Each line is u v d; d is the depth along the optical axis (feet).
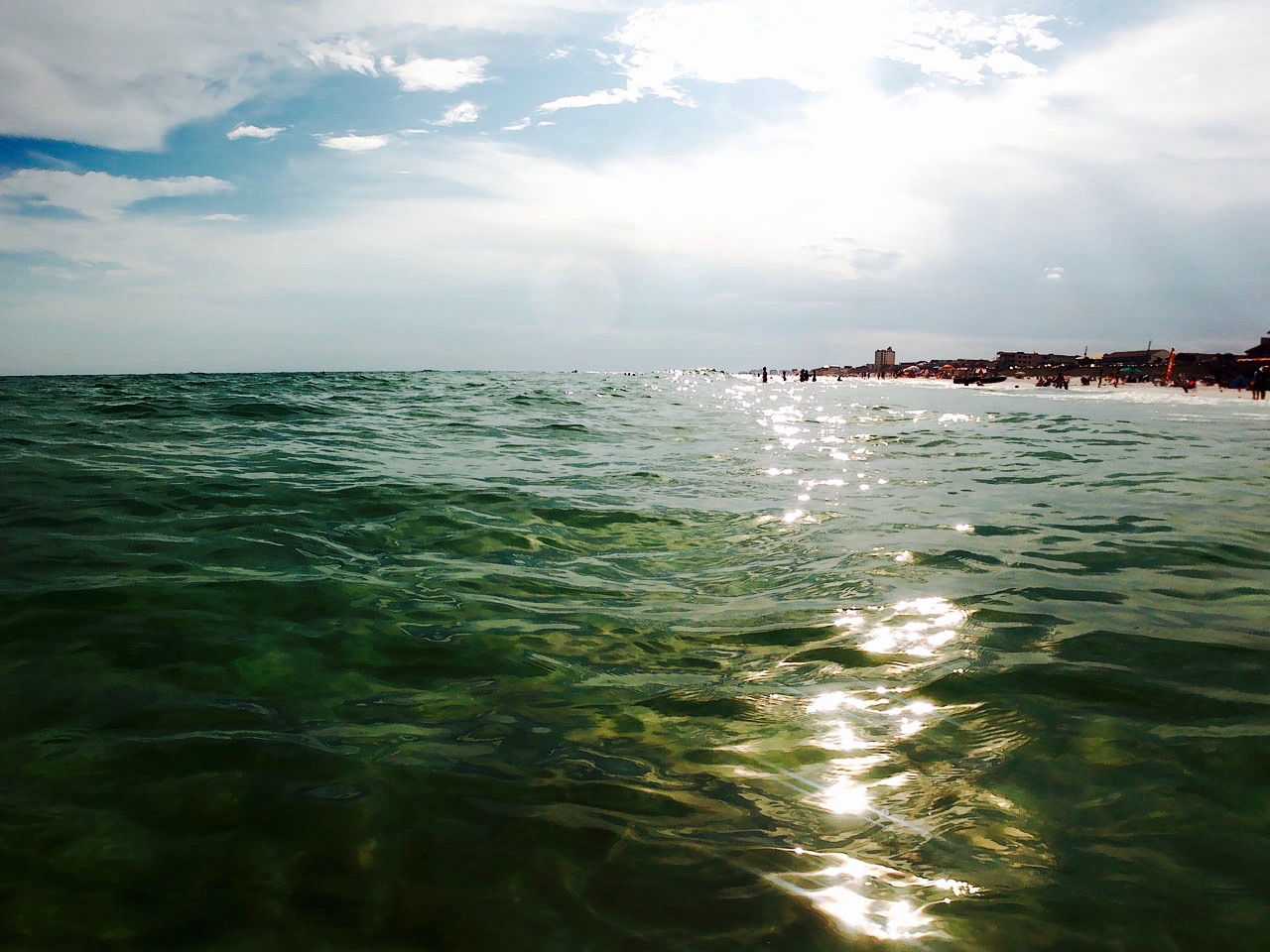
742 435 60.18
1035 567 20.53
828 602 17.56
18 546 20.42
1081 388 228.63
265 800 9.40
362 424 58.65
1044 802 9.46
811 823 9.07
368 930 7.32
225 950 7.06
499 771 10.20
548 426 63.72
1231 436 61.16
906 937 7.19
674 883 7.98
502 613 16.56
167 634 14.74
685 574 19.86
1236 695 12.44
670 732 11.38
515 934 7.26
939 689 12.81
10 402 65.00
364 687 12.78
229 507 25.90
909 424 75.61
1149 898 7.68
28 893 7.75
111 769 10.05
